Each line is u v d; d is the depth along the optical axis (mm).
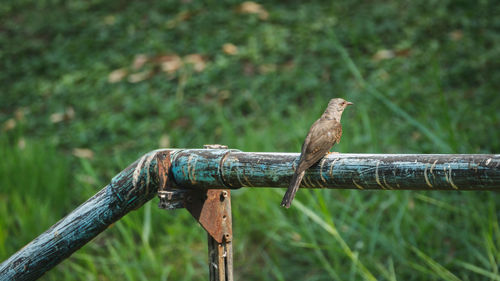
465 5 19062
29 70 20250
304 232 9484
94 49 20812
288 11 21141
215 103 16484
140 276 9039
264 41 19375
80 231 4988
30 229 10727
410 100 14633
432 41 17531
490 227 8133
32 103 18469
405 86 15180
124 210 4914
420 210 9891
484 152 11641
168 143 14844
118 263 9109
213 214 4910
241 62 18516
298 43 18984
